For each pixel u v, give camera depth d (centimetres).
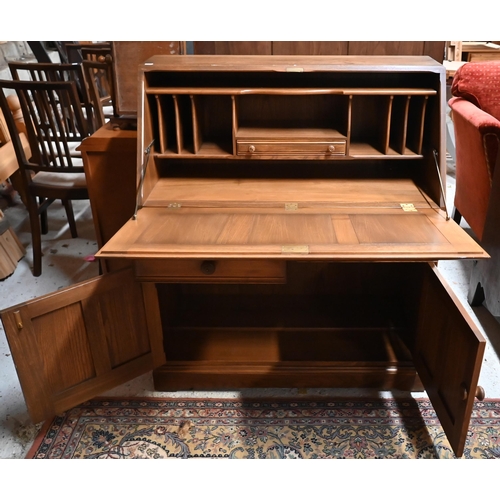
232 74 179
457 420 136
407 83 178
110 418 174
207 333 201
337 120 186
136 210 158
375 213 158
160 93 158
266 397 183
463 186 272
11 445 164
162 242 141
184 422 171
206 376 183
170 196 169
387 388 184
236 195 170
